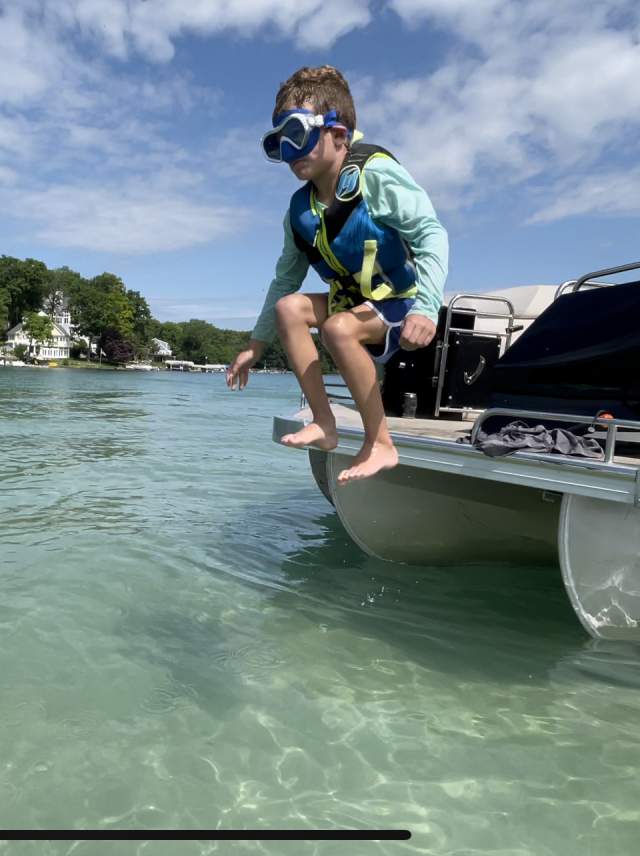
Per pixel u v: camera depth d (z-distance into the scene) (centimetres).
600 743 207
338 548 411
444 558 376
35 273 10731
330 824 168
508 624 299
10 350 9875
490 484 343
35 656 252
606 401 288
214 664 252
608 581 245
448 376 428
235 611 305
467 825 169
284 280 253
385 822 169
